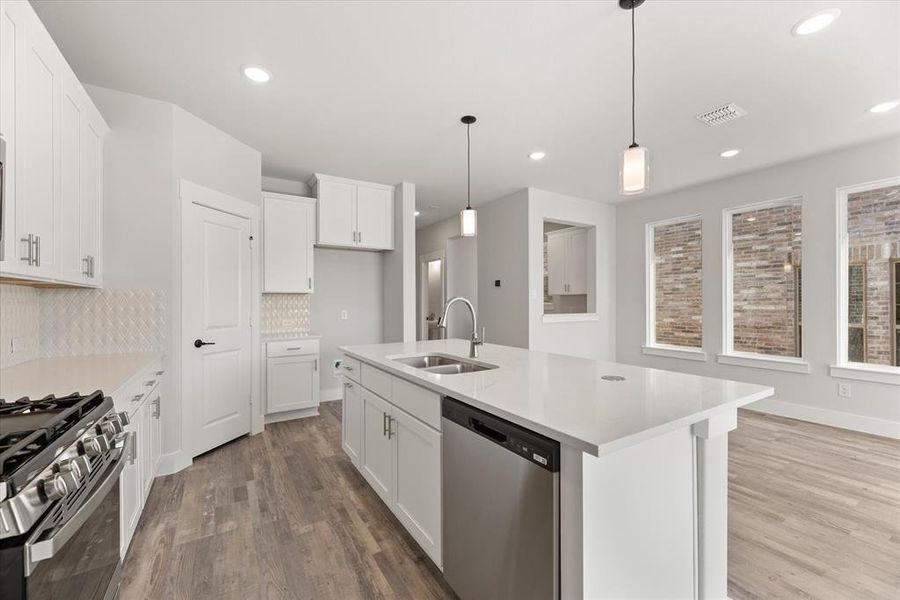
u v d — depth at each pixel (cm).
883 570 171
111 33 198
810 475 260
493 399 138
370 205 446
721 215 435
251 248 344
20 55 144
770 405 395
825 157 360
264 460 293
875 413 333
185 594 158
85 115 210
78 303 246
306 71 232
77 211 201
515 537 122
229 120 294
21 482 80
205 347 296
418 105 273
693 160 374
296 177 426
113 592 128
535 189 476
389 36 202
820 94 255
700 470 138
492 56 219
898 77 236
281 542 193
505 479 126
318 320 459
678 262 489
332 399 468
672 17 187
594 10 183
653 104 270
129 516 174
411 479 185
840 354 353
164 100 264
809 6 179
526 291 476
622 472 113
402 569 175
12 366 204
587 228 554
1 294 196
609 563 110
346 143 337
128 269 254
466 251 614
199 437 290
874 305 340
